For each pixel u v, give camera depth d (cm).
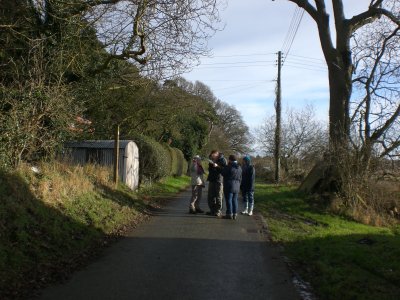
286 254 878
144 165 2047
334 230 1230
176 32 1312
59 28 1310
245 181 1448
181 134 3931
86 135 1812
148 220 1245
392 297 586
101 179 1423
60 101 1155
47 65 1248
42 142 1116
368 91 1850
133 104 2405
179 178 3350
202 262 791
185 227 1144
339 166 1742
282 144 3891
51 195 980
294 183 3044
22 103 1038
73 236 867
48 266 694
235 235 1058
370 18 1933
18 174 936
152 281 666
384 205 1683
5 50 1237
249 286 657
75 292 603
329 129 1880
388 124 1775
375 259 771
